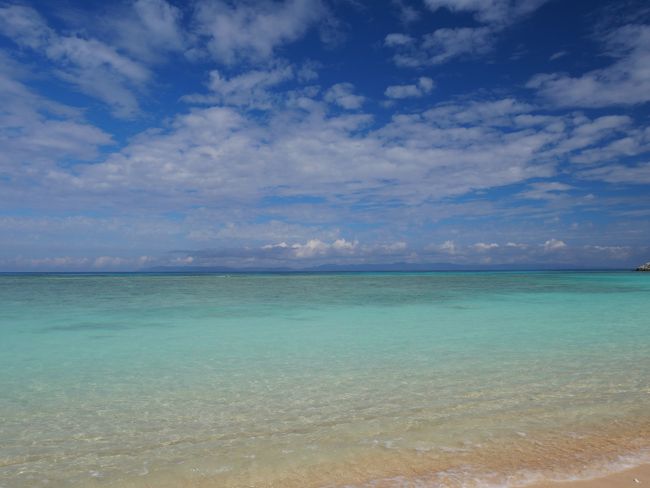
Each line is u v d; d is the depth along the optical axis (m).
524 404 7.40
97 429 6.40
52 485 4.81
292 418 6.82
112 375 9.37
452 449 5.60
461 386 8.48
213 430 6.35
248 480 4.89
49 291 35.78
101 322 17.47
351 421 6.66
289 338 13.88
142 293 34.06
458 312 21.16
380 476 4.91
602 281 56.28
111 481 4.89
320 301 27.27
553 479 4.77
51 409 7.25
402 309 22.52
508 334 14.53
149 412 7.11
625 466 5.07
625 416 6.78
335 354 11.45
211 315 19.80
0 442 5.94
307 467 5.17
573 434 6.07
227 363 10.48
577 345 12.58
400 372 9.58
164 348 12.27
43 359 10.89
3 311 21.03
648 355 11.20
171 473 5.07
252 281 60.66
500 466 5.10
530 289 39.25
